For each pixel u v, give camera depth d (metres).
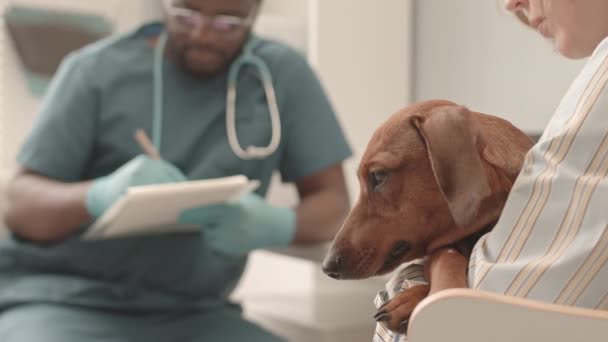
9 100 2.37
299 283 2.42
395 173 0.85
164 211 1.53
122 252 1.71
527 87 1.85
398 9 2.22
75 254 1.71
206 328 1.69
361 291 2.09
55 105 1.80
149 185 1.60
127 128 1.80
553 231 0.69
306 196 1.90
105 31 2.48
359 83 2.21
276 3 2.68
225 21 1.78
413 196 0.84
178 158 1.79
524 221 0.71
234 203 1.69
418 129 0.84
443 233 0.84
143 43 1.88
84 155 1.81
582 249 0.67
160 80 1.83
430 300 0.67
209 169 1.80
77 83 1.81
